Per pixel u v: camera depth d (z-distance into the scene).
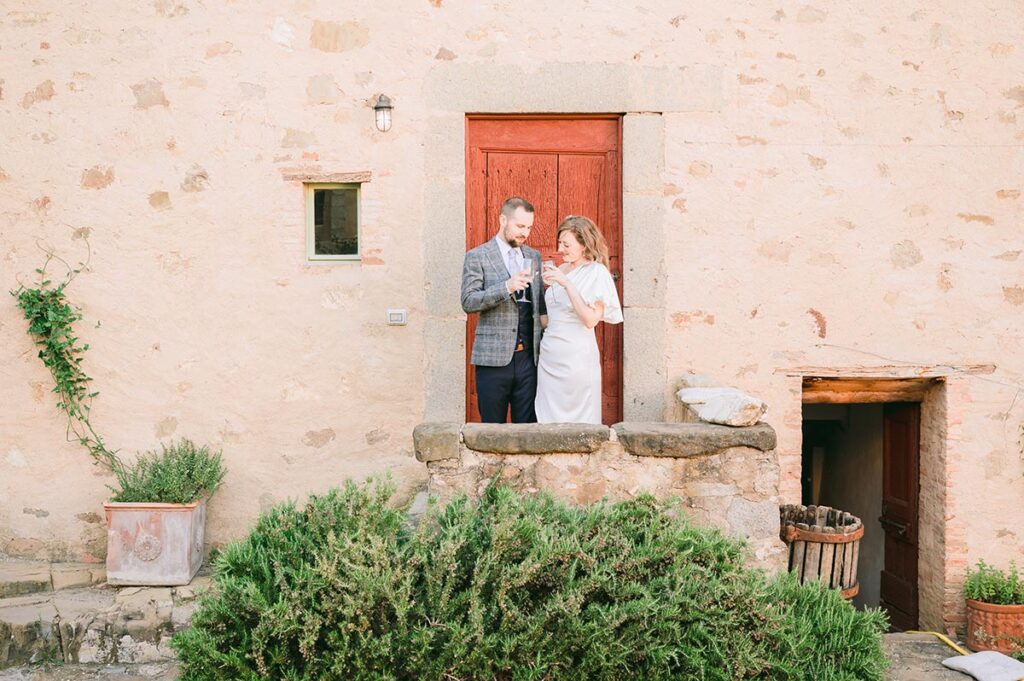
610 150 5.12
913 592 5.52
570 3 4.98
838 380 5.24
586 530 3.38
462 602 3.13
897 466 5.75
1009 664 4.03
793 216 5.04
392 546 3.24
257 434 4.96
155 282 4.93
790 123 5.03
